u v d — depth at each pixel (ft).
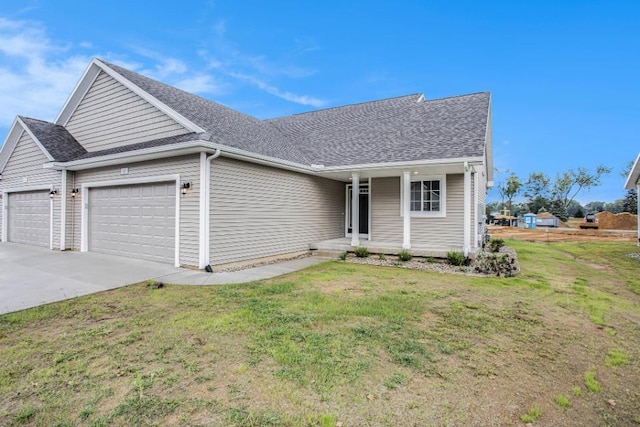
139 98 32.53
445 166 32.01
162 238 29.89
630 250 48.75
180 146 25.75
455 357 12.05
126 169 32.71
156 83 36.27
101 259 31.63
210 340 13.08
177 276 24.97
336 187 45.80
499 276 27.02
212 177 27.55
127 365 11.12
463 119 38.11
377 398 9.39
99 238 36.01
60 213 37.81
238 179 30.17
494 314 16.88
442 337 13.80
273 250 34.35
